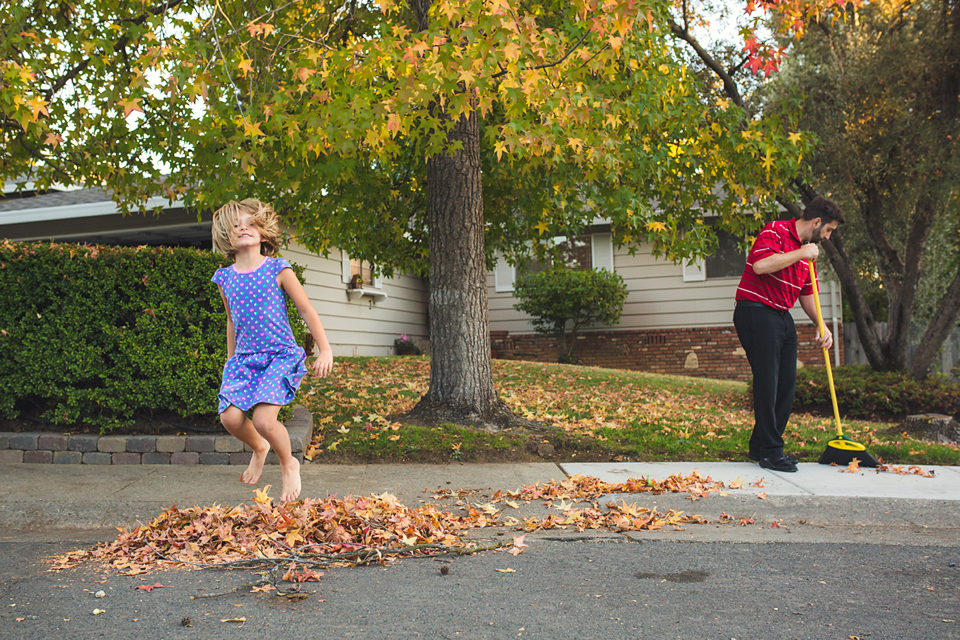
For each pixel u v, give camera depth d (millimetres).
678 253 7852
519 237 8852
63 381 5035
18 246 4977
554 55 4770
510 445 5410
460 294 6016
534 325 14609
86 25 6730
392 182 7863
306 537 3193
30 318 5000
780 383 4984
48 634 2174
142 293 5051
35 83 5844
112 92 5281
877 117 8055
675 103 6941
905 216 8594
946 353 11383
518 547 3189
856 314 8766
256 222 3318
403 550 3092
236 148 4883
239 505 3768
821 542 3369
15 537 3488
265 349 3291
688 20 8508
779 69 8523
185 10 6855
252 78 5559
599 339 14688
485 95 4418
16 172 7699
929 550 3232
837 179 8359
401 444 5340
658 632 2211
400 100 4375
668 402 8273
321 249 8664
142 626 2240
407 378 8633
